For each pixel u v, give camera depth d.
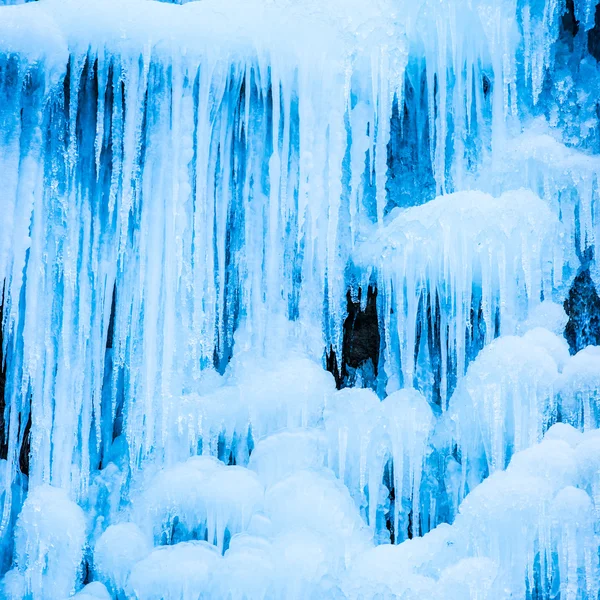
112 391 7.71
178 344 7.52
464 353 7.42
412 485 7.34
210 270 7.64
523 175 7.83
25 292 7.41
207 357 7.70
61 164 7.37
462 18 7.79
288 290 7.89
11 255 7.09
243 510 6.81
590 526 6.18
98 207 7.56
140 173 7.44
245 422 7.45
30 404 7.55
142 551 6.84
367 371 7.92
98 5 7.22
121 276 7.62
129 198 7.32
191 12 7.39
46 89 7.15
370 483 7.16
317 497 6.66
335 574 6.38
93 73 7.38
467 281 7.36
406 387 7.51
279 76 7.61
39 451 7.36
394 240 7.50
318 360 7.84
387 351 7.76
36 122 7.16
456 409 7.24
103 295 7.63
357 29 7.64
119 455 7.72
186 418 7.45
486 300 7.34
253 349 7.70
